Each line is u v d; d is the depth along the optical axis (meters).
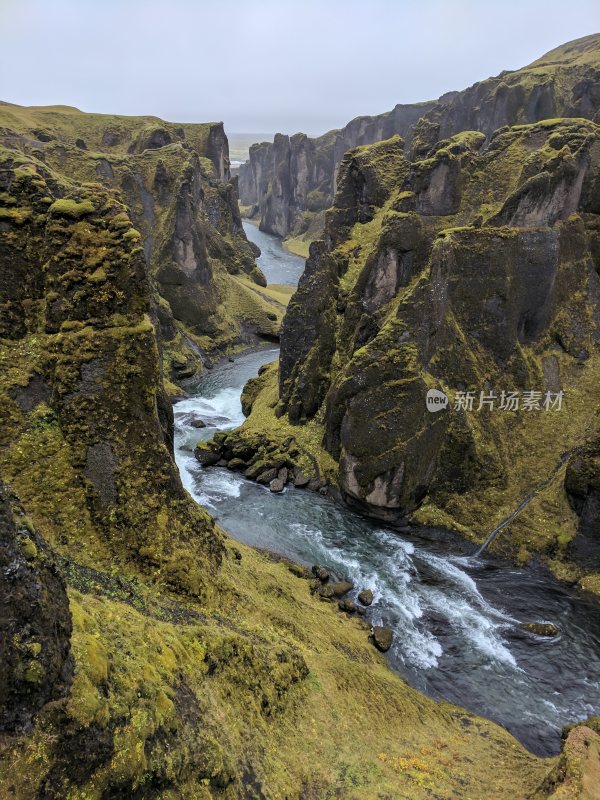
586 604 31.48
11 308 20.91
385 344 39.12
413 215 43.88
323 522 39.56
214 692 14.57
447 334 41.91
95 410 20.22
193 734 12.18
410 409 37.97
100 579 17.55
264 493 43.72
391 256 44.16
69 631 10.95
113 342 20.45
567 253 45.59
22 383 20.03
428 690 24.95
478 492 39.66
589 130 45.94
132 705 11.07
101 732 9.92
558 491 37.19
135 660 12.52
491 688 25.34
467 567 34.91
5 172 21.41
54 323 20.77
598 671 26.66
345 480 40.78
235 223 132.50
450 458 40.28
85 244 20.75
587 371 44.25
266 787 13.10
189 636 15.61
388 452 38.03
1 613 9.29
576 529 34.62
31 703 9.21
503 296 42.19
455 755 18.81
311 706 18.19
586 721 22.48
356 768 15.90
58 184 36.91
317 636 24.19
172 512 21.05
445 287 40.94
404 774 16.30
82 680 10.27
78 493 19.67
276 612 23.59
